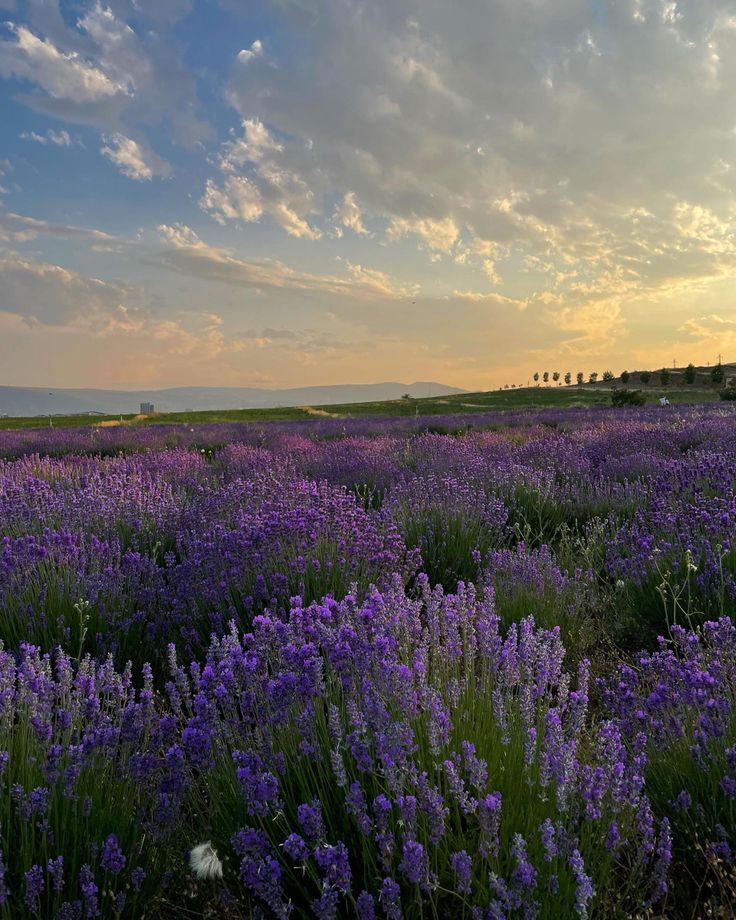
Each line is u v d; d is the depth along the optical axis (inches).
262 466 441.4
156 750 94.5
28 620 156.2
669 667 113.5
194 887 83.6
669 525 213.5
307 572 177.9
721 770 90.9
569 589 181.2
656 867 76.9
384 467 413.7
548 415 1080.8
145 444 785.6
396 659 102.7
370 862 75.0
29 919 70.9
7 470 434.9
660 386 3587.6
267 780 76.3
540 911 68.1
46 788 79.6
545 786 80.4
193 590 170.7
